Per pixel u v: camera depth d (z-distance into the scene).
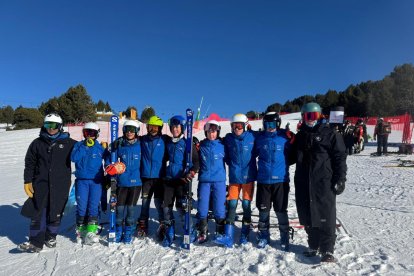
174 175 5.03
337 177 4.13
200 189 4.97
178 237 5.23
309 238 4.41
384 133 15.62
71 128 26.47
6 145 21.78
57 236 5.47
